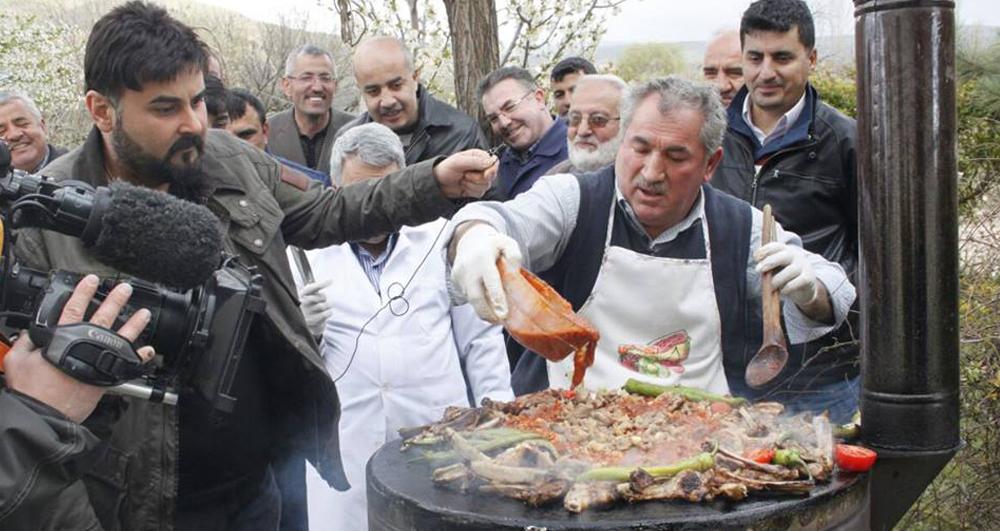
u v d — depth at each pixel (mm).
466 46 6094
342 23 8430
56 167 2201
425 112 4773
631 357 2531
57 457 1497
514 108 4504
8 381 1523
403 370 2949
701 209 2553
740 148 3502
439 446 2107
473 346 3092
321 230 2479
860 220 2029
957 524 3391
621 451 1939
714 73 4363
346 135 3186
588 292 2568
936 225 1955
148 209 1560
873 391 2020
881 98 1948
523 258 2482
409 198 2426
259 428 2385
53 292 1540
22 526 1499
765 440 1975
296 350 2287
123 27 2014
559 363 2627
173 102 2049
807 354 2979
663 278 2514
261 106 5023
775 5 3320
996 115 5371
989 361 3461
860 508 1870
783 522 1700
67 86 12531
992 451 3354
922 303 1966
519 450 1872
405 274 3021
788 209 3367
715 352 2553
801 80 3365
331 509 2941
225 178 2281
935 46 1915
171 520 2135
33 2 17359
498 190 4500
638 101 2447
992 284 3598
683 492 1735
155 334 1659
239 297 1802
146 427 2105
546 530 1630
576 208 2553
